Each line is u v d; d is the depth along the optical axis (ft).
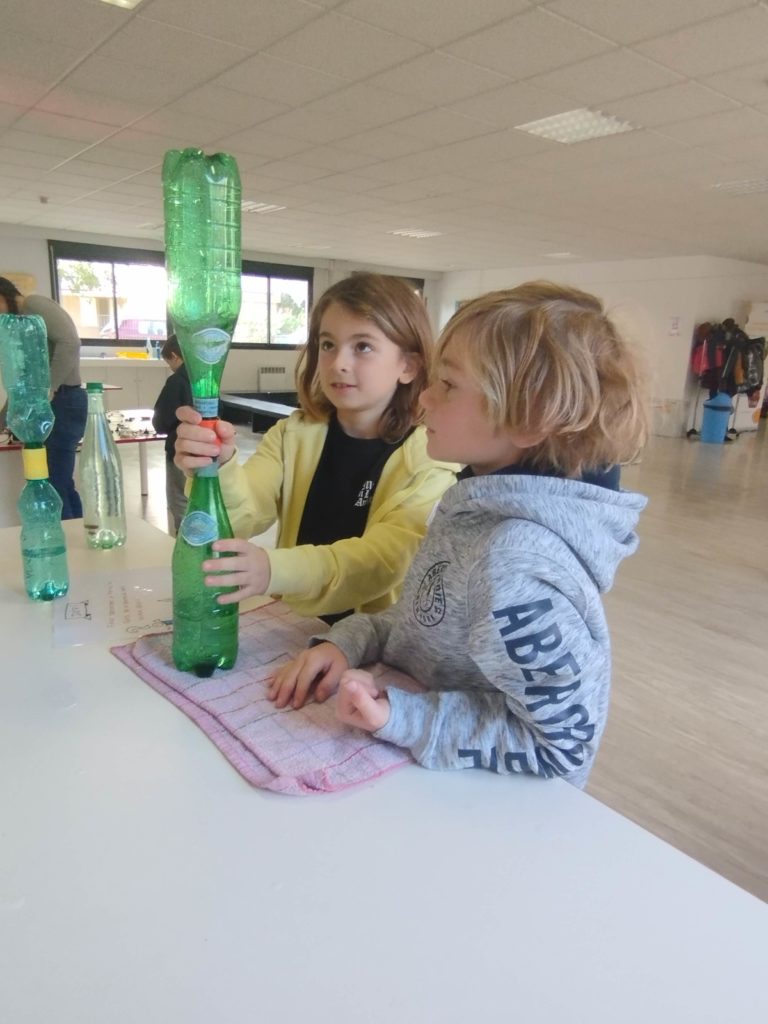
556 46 9.62
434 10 8.71
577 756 1.87
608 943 1.42
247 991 1.29
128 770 1.91
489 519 2.05
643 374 2.01
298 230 27.40
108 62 10.69
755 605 10.85
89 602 3.13
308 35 9.53
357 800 1.82
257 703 2.26
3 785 1.83
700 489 20.10
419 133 13.83
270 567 2.60
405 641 2.34
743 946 1.43
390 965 1.36
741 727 7.19
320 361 3.54
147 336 33.68
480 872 1.60
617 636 9.49
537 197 19.49
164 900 1.49
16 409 3.07
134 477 19.63
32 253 29.40
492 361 1.90
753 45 9.37
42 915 1.44
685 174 16.33
